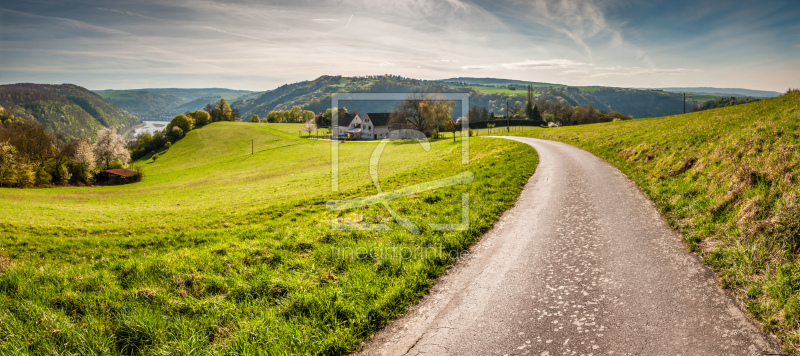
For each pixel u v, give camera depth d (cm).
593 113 13288
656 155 1877
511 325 622
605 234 1015
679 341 552
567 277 783
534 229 1112
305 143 10694
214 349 553
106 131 9394
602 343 560
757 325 572
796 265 657
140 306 648
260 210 2155
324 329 618
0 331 552
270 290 733
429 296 739
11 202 3712
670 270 773
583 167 2156
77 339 550
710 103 17262
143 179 7906
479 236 1087
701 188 1182
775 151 1098
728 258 759
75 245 1662
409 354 562
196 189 5272
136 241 1644
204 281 766
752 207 880
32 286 702
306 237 1088
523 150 3238
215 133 13738
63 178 7331
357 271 835
